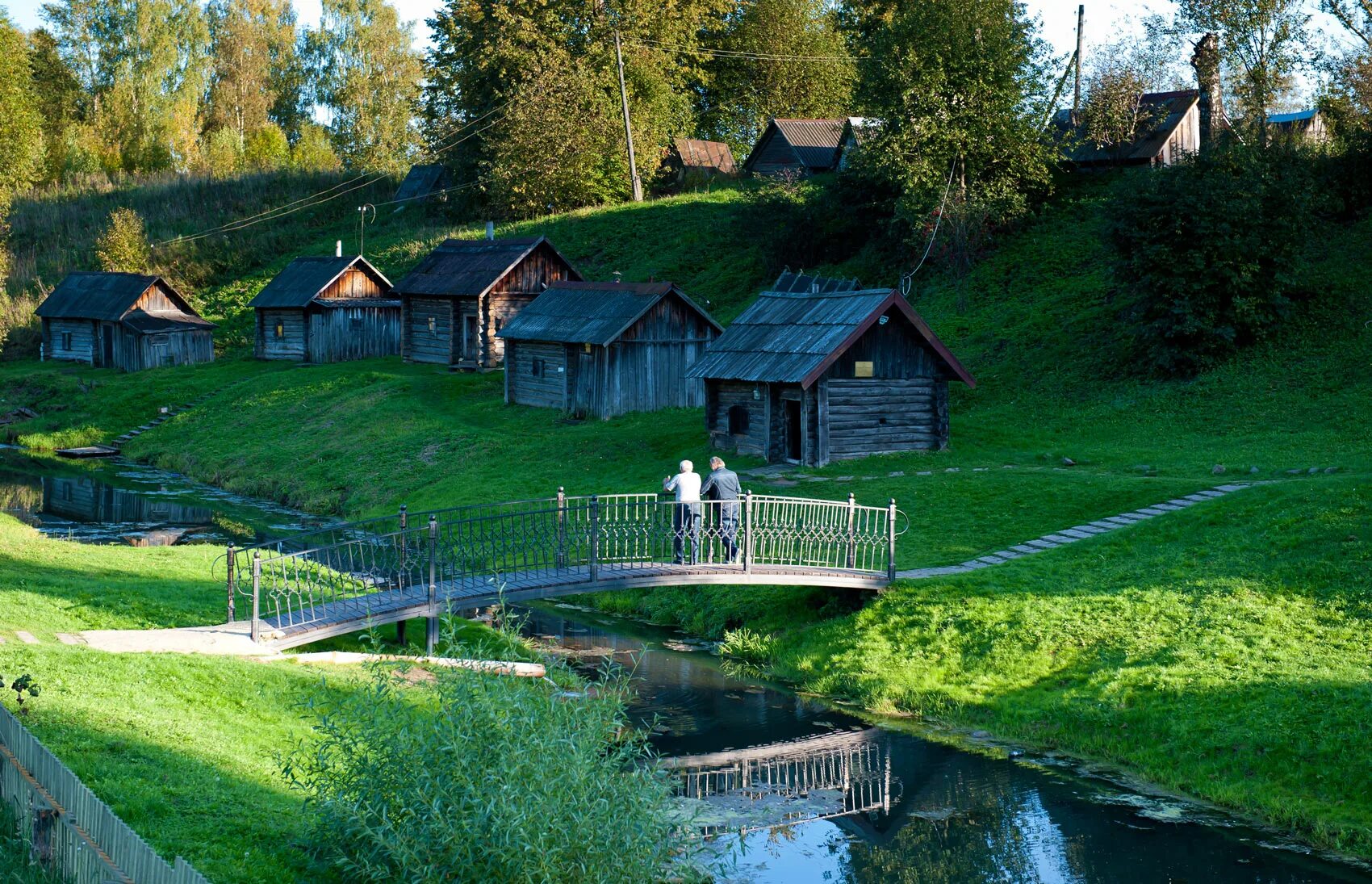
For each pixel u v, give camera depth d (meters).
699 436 38.97
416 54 109.81
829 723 20.48
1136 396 39.75
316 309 61.22
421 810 11.11
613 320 44.44
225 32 116.62
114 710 14.22
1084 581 23.62
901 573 25.17
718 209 71.19
